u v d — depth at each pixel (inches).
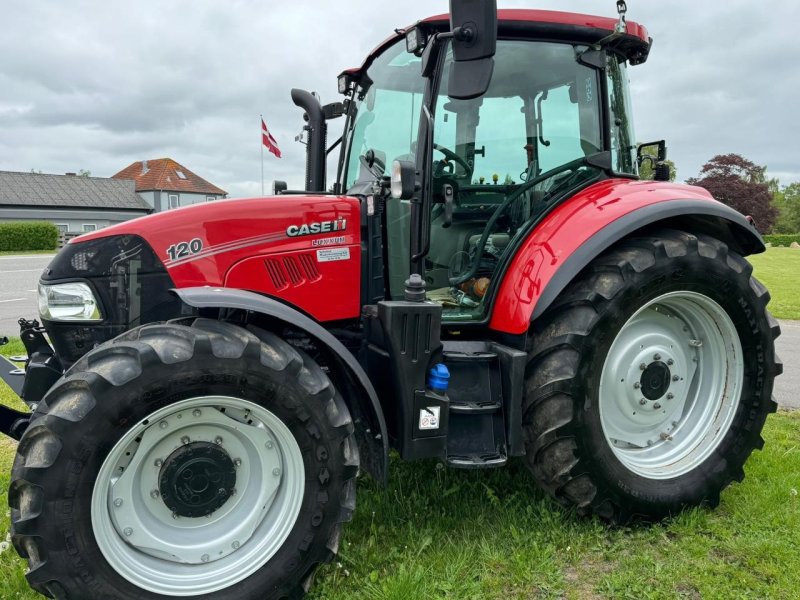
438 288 116.8
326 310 107.8
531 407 103.7
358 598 88.0
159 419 81.0
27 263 805.2
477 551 99.6
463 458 98.9
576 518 108.3
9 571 95.0
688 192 120.3
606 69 120.3
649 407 114.1
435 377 97.7
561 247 104.9
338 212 108.0
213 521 86.8
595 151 120.6
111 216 1600.6
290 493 87.5
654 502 107.9
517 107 114.9
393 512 109.8
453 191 114.0
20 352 237.9
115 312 99.3
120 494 80.7
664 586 91.3
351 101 135.0
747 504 114.3
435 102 104.3
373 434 96.8
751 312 115.0
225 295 86.0
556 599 89.1
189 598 82.4
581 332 101.3
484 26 85.3
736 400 116.9
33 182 1519.4
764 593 88.8
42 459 74.8
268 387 83.4
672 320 116.6
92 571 78.0
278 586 86.0
